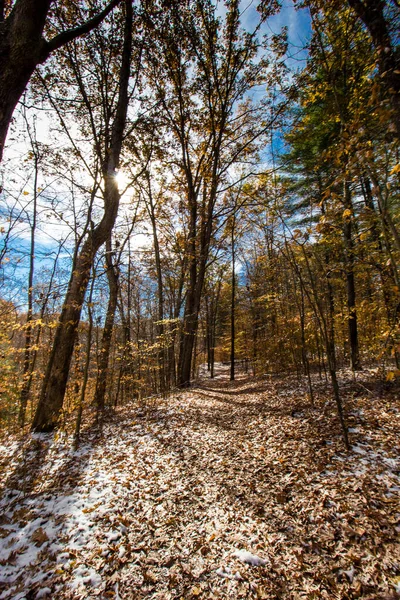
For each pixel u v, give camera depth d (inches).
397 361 269.0
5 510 157.6
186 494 159.6
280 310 467.8
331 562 104.6
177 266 667.4
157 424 294.4
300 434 221.5
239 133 544.7
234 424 280.8
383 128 100.3
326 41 164.2
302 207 458.6
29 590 103.5
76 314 294.0
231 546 118.9
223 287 1122.0
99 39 351.9
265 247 644.1
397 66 99.7
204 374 1115.9
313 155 403.5
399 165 92.0
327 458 177.5
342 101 157.4
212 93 510.6
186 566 110.9
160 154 525.0
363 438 191.8
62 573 110.1
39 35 113.7
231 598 96.6
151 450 225.9
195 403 386.0
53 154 350.0
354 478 150.7
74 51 355.9
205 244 539.2
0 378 300.4
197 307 547.8
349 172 104.9
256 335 693.3
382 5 112.7
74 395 293.6
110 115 380.2
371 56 125.0
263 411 305.3
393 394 254.7
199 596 98.3
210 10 415.8
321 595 93.0
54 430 281.0
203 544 121.3
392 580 92.7
